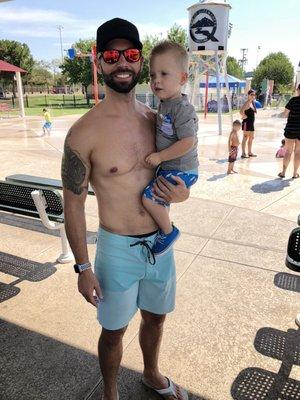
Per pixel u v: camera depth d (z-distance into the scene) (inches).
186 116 71.0
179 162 74.5
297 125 273.4
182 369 98.0
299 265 97.5
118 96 68.6
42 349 105.0
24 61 2433.6
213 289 134.3
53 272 145.3
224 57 586.9
